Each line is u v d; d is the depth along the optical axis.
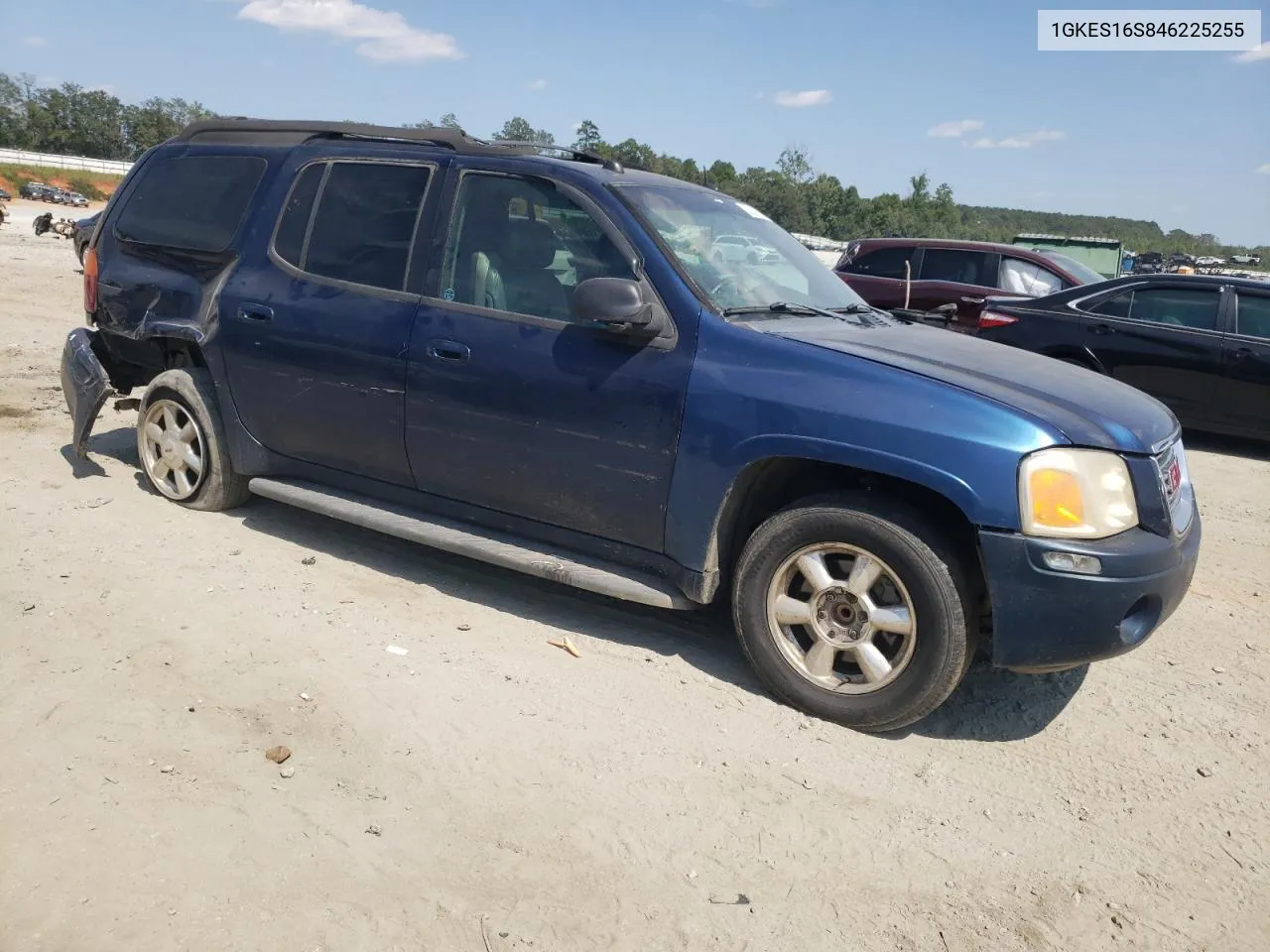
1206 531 6.45
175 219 5.36
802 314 4.16
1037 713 3.94
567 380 3.98
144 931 2.49
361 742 3.36
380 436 4.54
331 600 4.44
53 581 4.39
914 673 3.50
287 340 4.74
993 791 3.38
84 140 118.94
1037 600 3.31
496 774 3.25
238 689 3.62
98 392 5.60
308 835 2.89
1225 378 8.83
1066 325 9.57
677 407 3.78
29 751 3.17
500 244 4.27
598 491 4.00
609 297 3.69
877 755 3.54
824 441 3.51
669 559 3.95
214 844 2.82
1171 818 3.29
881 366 3.57
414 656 3.97
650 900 2.74
